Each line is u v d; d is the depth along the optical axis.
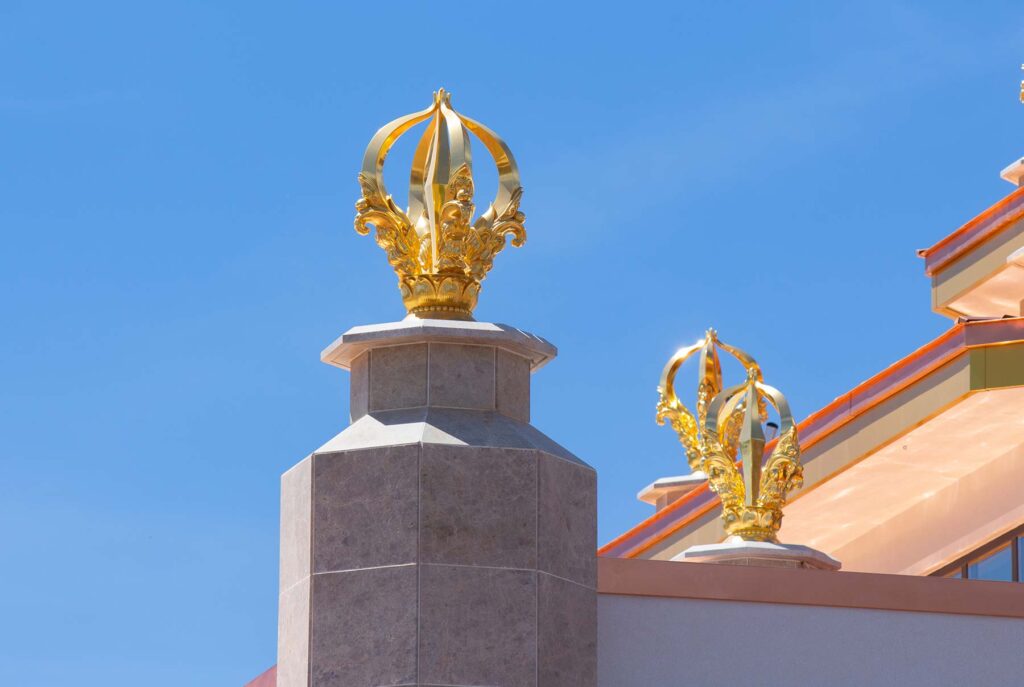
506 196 16.89
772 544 20.98
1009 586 16.98
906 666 16.66
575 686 15.46
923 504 35.62
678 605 16.47
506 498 15.42
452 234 16.47
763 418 21.97
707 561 20.86
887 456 33.72
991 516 34.03
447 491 15.30
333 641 15.16
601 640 16.22
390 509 15.29
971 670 16.73
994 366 31.23
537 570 15.35
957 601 16.88
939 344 32.28
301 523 15.66
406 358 16.08
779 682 16.44
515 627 15.18
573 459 16.17
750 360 21.97
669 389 23.09
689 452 22.61
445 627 15.05
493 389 16.08
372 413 16.08
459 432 15.62
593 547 16.05
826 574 16.77
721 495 21.58
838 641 16.62
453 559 15.20
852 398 34.09
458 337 15.98
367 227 16.66
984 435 32.97
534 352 16.50
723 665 16.41
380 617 15.09
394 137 16.80
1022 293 35.62
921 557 35.56
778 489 21.41
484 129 16.91
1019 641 16.84
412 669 14.91
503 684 15.05
